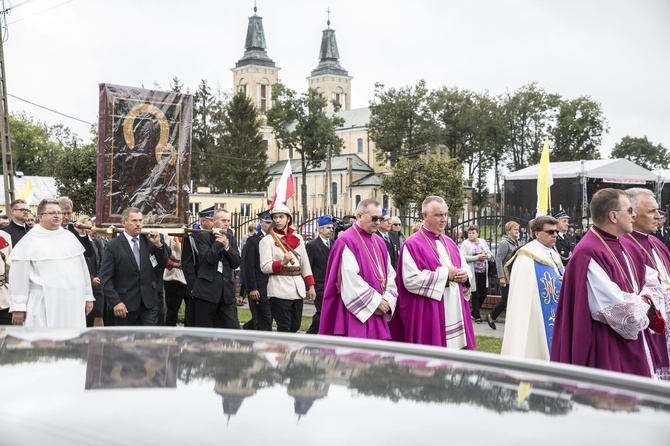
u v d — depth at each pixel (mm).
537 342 6609
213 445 930
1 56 18391
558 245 12789
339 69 126562
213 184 77625
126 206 9492
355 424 1025
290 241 9891
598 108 73500
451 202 47750
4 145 18438
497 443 955
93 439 953
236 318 9508
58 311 7359
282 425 1016
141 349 1549
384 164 78875
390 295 6914
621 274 5094
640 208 6086
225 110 79250
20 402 1106
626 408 1131
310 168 92312
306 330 12562
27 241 7379
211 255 9133
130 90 9461
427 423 1035
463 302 6961
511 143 75625
